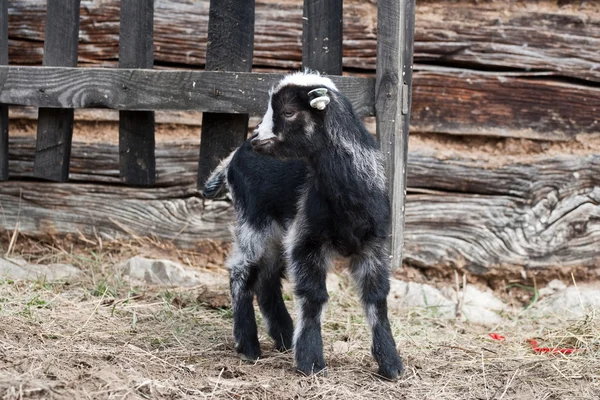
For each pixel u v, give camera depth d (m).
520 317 5.88
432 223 6.30
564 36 6.15
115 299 5.57
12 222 6.64
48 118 5.77
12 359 4.04
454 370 4.55
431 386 4.28
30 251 6.60
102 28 6.50
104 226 6.60
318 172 4.27
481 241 6.27
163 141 6.49
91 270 6.17
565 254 6.22
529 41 6.17
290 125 4.23
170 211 6.55
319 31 5.05
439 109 6.22
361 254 4.38
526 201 6.22
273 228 4.73
